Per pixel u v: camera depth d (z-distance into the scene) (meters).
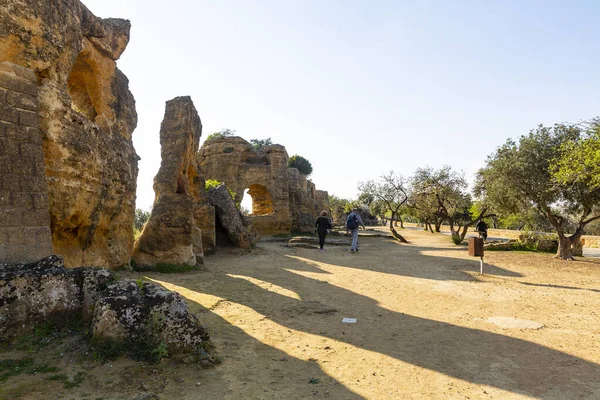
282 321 6.73
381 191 39.53
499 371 4.75
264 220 27.98
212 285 9.39
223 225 17.47
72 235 8.27
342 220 57.16
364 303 8.30
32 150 6.02
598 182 14.98
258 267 12.77
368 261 15.20
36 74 6.69
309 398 3.97
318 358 5.09
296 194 33.28
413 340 5.89
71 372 4.02
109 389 3.78
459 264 14.71
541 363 5.02
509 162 17.72
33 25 6.34
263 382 4.29
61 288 4.99
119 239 10.45
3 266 5.18
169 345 4.61
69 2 7.56
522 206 19.25
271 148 29.67
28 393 3.58
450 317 7.25
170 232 11.96
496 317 7.25
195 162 15.70
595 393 4.18
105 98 10.14
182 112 13.47
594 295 9.33
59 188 6.99
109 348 4.36
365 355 5.24
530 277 12.02
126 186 10.15
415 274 12.28
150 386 3.91
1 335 4.52
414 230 46.78
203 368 4.47
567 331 6.40
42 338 4.62
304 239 22.44
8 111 5.81
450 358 5.17
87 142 7.76
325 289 9.61
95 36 9.35
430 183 33.12
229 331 6.00
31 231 5.80
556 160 16.45
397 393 4.14
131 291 4.79
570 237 17.56
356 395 4.07
